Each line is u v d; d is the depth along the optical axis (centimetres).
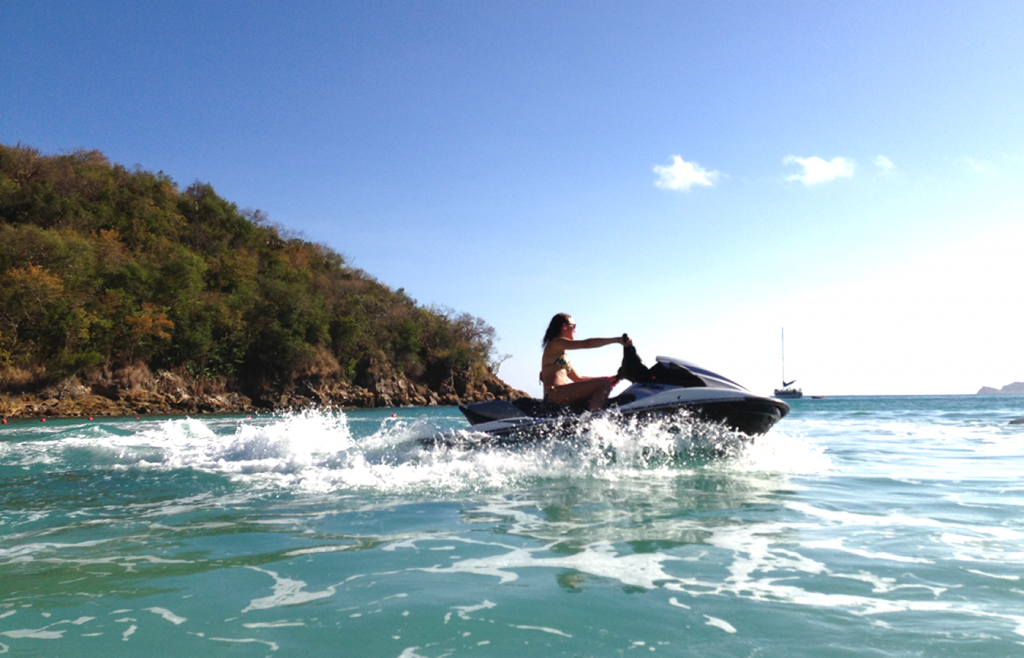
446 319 5450
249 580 216
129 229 4397
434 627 172
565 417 500
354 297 5009
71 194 4481
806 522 294
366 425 1293
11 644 161
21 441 816
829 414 1628
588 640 162
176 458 573
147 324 3319
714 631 167
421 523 301
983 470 465
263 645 161
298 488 406
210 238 4972
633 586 205
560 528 287
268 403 3869
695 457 515
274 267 4884
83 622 177
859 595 194
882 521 295
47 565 236
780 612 180
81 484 439
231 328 3822
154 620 179
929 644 156
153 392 3334
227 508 346
